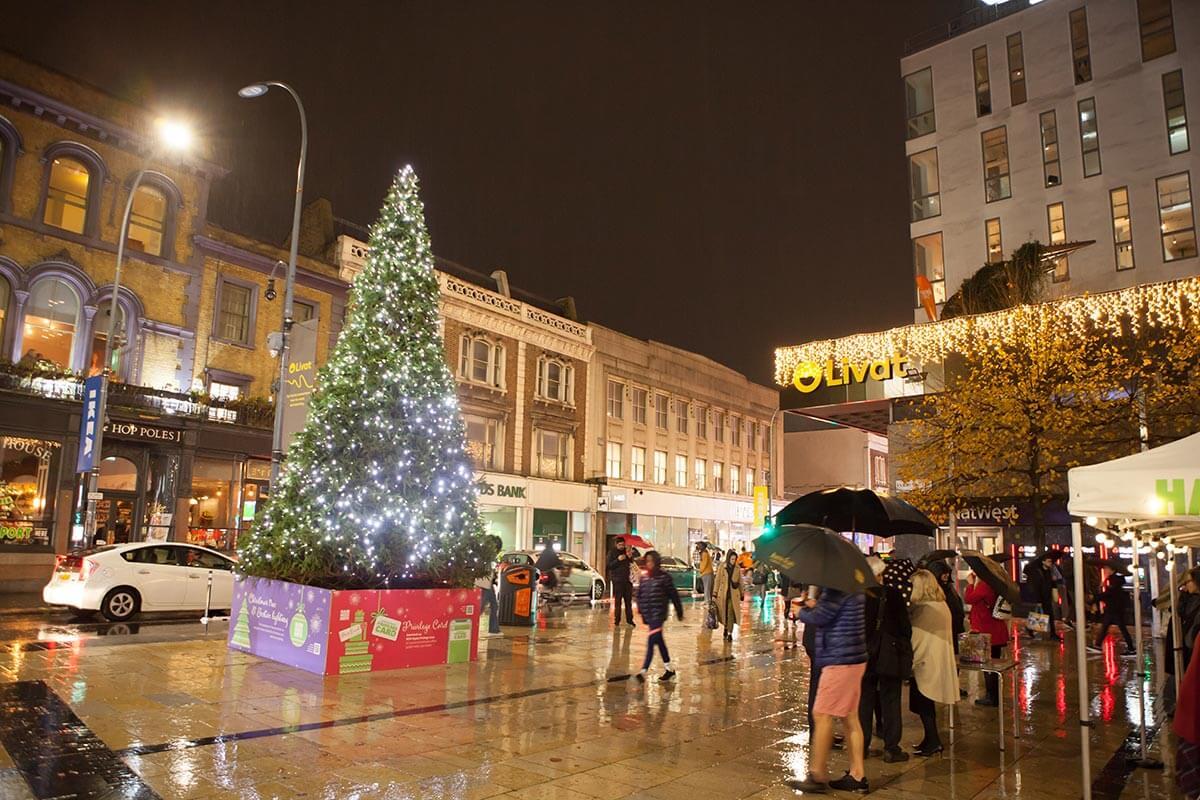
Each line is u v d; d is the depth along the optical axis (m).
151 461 23.55
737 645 14.52
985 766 6.90
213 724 7.27
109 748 6.37
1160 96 25.58
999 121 28.55
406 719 7.81
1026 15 28.55
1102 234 25.94
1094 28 27.11
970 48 29.66
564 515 36.62
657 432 43.28
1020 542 23.77
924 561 7.77
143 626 13.91
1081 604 5.97
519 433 34.62
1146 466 5.31
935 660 7.18
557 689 9.66
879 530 8.98
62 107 22.38
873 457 57.28
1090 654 14.09
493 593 14.78
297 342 13.94
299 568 10.55
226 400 24.66
